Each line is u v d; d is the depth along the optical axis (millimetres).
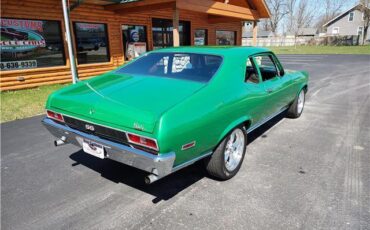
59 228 2512
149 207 2811
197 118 2621
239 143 3459
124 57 11906
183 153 2586
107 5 10477
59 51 9742
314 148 4273
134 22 11883
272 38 50844
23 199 2951
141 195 3023
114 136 2627
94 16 10383
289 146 4355
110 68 11375
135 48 12172
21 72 8773
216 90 2963
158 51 3926
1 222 2588
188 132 2535
